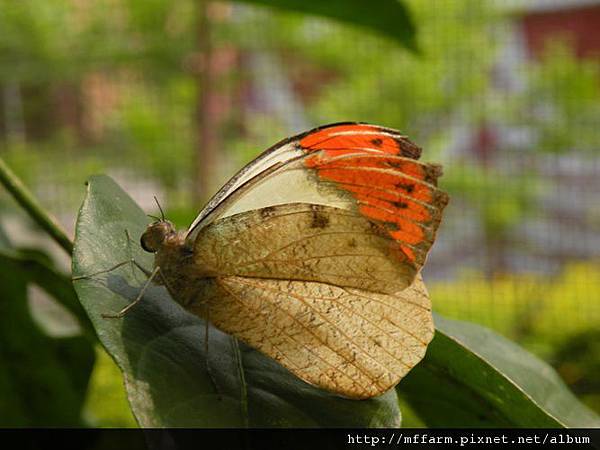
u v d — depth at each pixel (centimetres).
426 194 25
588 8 100
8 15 94
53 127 107
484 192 90
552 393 32
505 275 89
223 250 25
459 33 89
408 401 31
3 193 50
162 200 99
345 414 25
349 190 26
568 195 90
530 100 89
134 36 96
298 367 25
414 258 26
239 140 100
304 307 26
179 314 26
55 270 32
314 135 26
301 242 26
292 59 98
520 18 97
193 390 24
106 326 24
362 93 92
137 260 25
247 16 91
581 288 81
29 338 35
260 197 26
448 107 91
